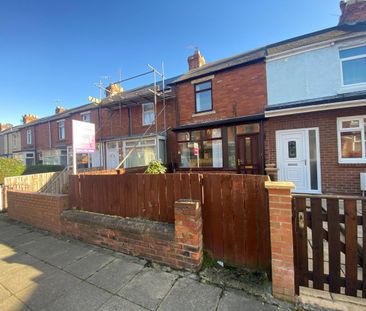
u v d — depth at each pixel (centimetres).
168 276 276
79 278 281
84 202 438
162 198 339
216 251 297
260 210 267
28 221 526
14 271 305
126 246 342
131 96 1162
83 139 560
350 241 219
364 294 218
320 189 710
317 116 719
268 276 259
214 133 958
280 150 779
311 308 210
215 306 218
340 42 707
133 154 1236
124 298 237
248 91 882
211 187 298
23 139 2103
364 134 654
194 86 1041
